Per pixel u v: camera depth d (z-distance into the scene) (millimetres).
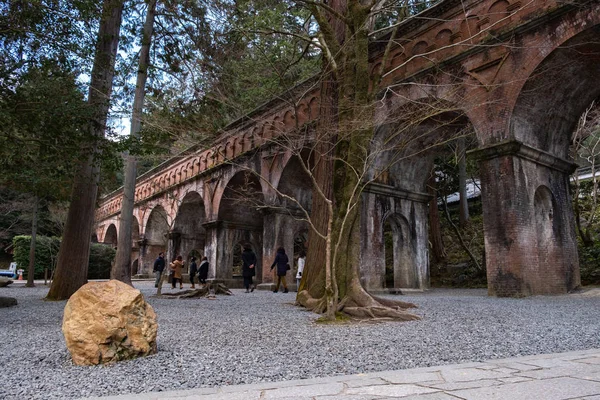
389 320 7012
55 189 12156
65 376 3496
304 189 22109
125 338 4121
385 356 4141
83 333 4047
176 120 10891
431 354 4234
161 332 5863
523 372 3131
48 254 30703
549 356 3816
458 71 13711
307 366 3721
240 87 11258
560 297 11445
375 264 16078
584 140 20203
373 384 2840
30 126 8125
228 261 24859
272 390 2725
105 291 4340
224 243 24875
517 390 2582
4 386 3184
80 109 8375
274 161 21234
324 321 6922
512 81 12188
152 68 13117
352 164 8039
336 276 7926
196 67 11688
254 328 6285
